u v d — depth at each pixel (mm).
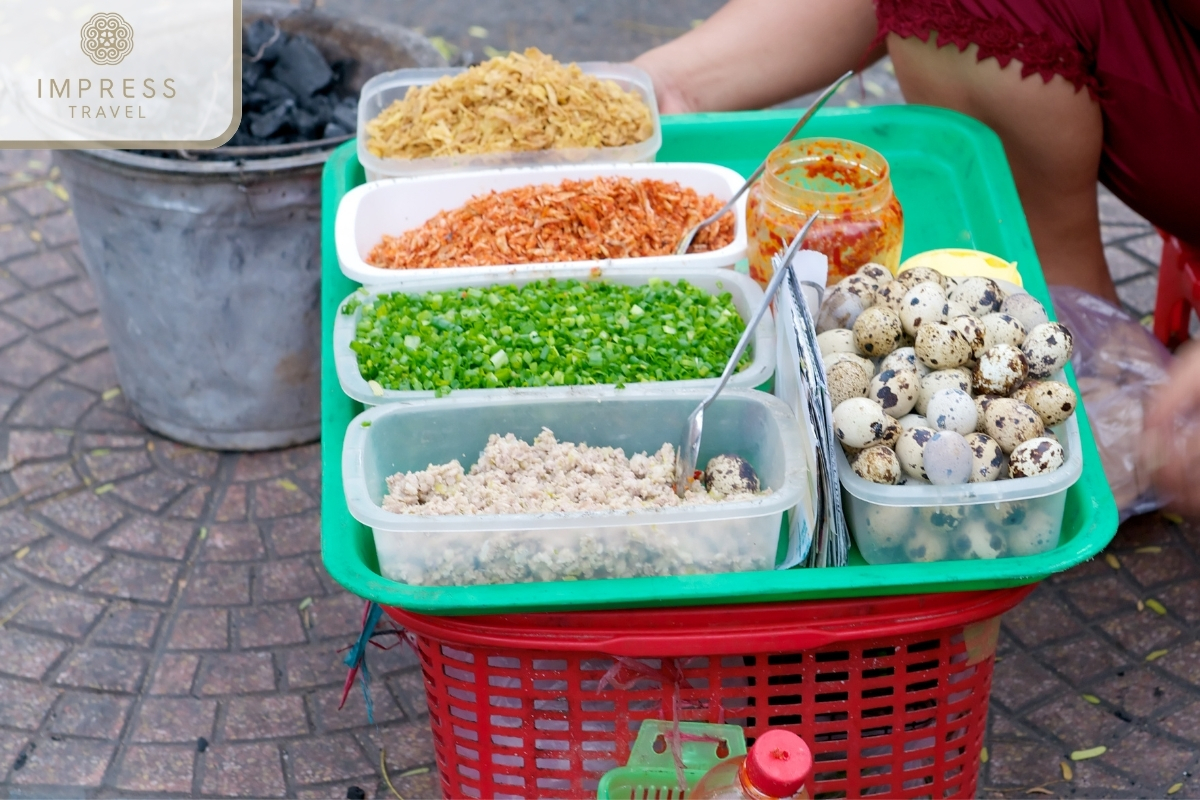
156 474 2895
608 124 2340
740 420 1742
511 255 2105
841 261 1937
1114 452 2521
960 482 1532
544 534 1506
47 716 2334
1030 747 2289
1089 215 2590
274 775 2246
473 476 1704
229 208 2545
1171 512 2754
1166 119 2250
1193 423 1778
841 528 1522
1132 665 2438
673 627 1489
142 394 2936
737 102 2701
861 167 2059
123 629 2512
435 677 1629
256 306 2723
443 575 1523
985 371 1638
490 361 1806
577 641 1479
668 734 1574
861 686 1581
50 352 3213
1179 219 2477
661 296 1957
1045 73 2232
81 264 3496
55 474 2875
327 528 1577
